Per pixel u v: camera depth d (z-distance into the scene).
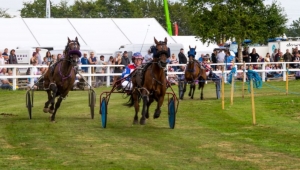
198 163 9.43
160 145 11.12
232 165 9.29
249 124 14.20
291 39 39.12
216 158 9.86
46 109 15.32
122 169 9.00
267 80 29.91
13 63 25.88
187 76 20.09
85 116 15.88
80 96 22.02
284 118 15.34
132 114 16.25
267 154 10.23
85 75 26.02
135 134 12.53
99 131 12.98
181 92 20.52
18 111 17.09
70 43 14.37
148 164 9.33
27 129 13.27
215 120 14.98
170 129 13.34
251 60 30.88
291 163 9.45
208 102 19.47
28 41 30.67
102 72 27.41
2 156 10.05
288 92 23.00
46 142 11.49
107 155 10.10
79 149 10.71
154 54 12.84
